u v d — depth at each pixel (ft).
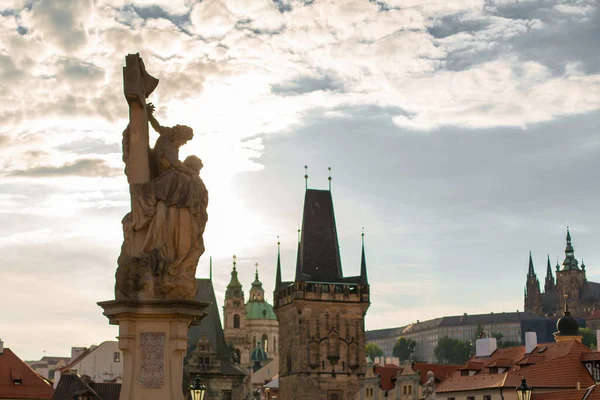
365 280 597.11
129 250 63.62
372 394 510.99
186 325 62.85
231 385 556.92
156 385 61.62
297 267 593.83
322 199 618.03
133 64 64.18
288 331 604.08
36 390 346.95
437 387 385.09
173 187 63.41
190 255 63.67
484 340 397.80
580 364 317.22
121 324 61.98
